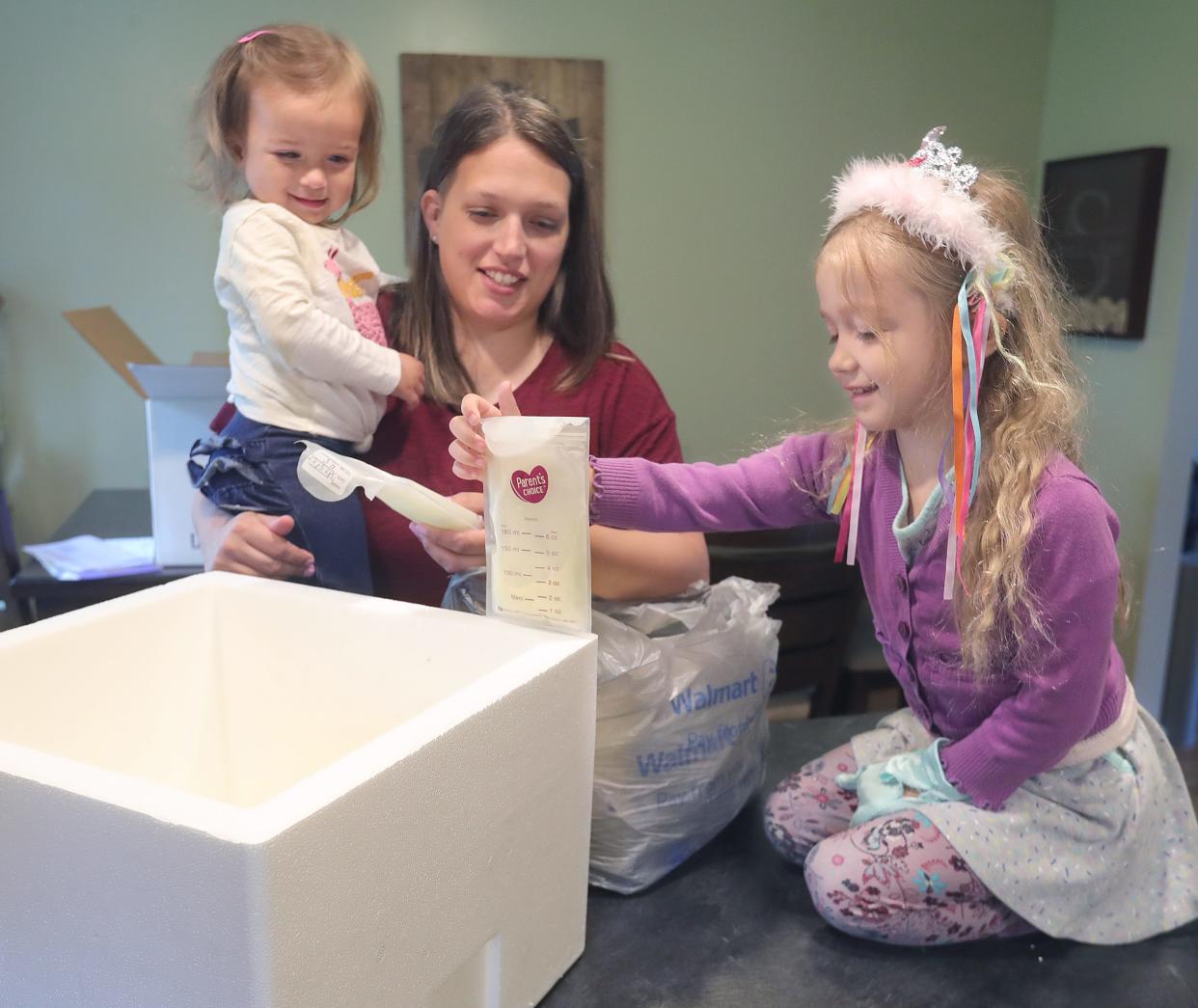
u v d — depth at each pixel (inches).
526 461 35.9
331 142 50.3
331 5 91.6
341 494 37.0
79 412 96.4
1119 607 41.4
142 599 38.5
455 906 29.6
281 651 39.7
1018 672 38.2
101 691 36.5
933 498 38.4
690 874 45.3
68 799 24.6
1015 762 38.3
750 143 99.7
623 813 42.8
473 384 53.9
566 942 37.5
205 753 40.9
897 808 40.7
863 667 96.1
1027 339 37.5
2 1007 28.5
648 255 100.4
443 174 49.4
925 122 102.2
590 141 96.7
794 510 45.4
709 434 105.8
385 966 26.9
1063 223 96.3
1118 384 91.4
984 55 101.6
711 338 103.4
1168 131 85.3
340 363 48.8
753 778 49.4
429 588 54.4
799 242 102.6
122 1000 25.8
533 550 36.6
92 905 25.3
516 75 94.2
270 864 22.2
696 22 96.3
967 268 35.5
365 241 96.6
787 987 37.7
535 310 53.9
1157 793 42.8
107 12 89.1
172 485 72.5
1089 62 96.1
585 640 34.9
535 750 32.4
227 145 51.4
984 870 38.8
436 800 27.7
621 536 48.9
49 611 73.0
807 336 105.0
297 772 40.5
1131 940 41.3
